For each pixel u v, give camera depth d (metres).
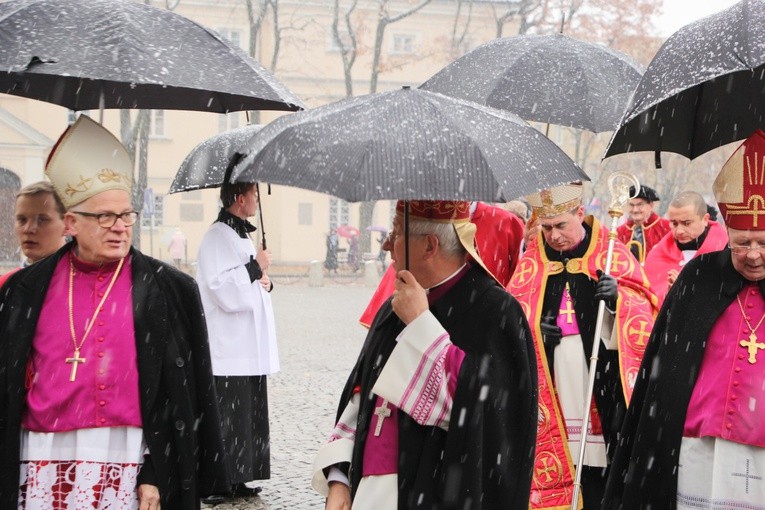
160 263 4.52
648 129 4.83
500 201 3.21
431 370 3.61
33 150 44.97
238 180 3.28
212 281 8.00
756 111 4.83
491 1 47.50
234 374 7.96
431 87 6.54
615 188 6.16
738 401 4.16
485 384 3.62
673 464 4.29
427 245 3.77
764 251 4.15
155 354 4.34
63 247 4.49
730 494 4.16
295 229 54.97
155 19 4.45
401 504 3.65
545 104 6.21
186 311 4.48
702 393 4.25
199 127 52.09
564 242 6.23
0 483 4.23
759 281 4.25
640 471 4.35
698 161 50.44
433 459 3.66
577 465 5.59
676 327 4.36
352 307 26.91
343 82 54.22
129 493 4.29
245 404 8.01
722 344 4.25
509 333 3.72
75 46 4.20
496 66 6.43
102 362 4.29
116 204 4.34
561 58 6.42
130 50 4.20
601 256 6.28
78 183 4.30
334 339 19.05
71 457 4.29
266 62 53.12
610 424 6.07
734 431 4.14
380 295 7.38
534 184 3.36
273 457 9.41
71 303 4.36
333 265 44.59
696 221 8.86
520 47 6.54
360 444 3.81
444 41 50.97
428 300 3.81
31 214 5.11
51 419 4.25
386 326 3.92
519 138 3.51
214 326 8.02
